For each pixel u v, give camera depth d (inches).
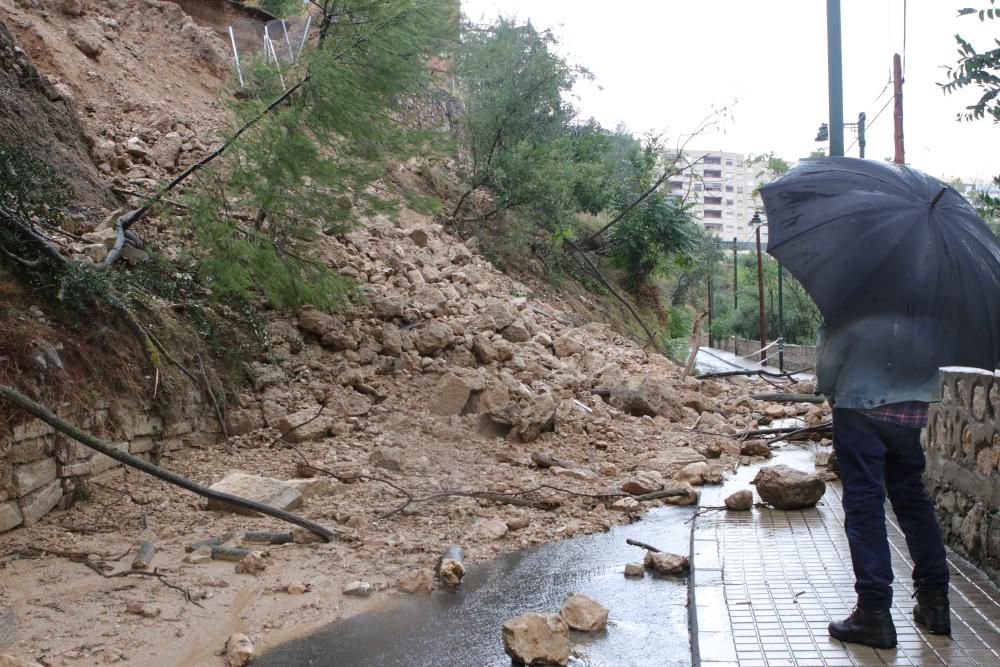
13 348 245.0
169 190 378.6
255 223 404.5
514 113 786.8
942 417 217.2
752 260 2308.1
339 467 306.8
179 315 348.5
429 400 382.3
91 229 366.3
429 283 542.9
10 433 231.6
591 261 936.9
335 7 407.5
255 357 372.2
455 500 285.6
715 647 153.0
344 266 482.3
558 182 776.9
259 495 259.1
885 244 144.1
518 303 606.2
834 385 149.6
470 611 197.0
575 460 356.5
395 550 237.8
